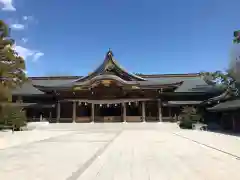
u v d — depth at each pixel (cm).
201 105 5178
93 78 5197
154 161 1213
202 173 956
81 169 1029
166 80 6450
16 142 2123
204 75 5888
